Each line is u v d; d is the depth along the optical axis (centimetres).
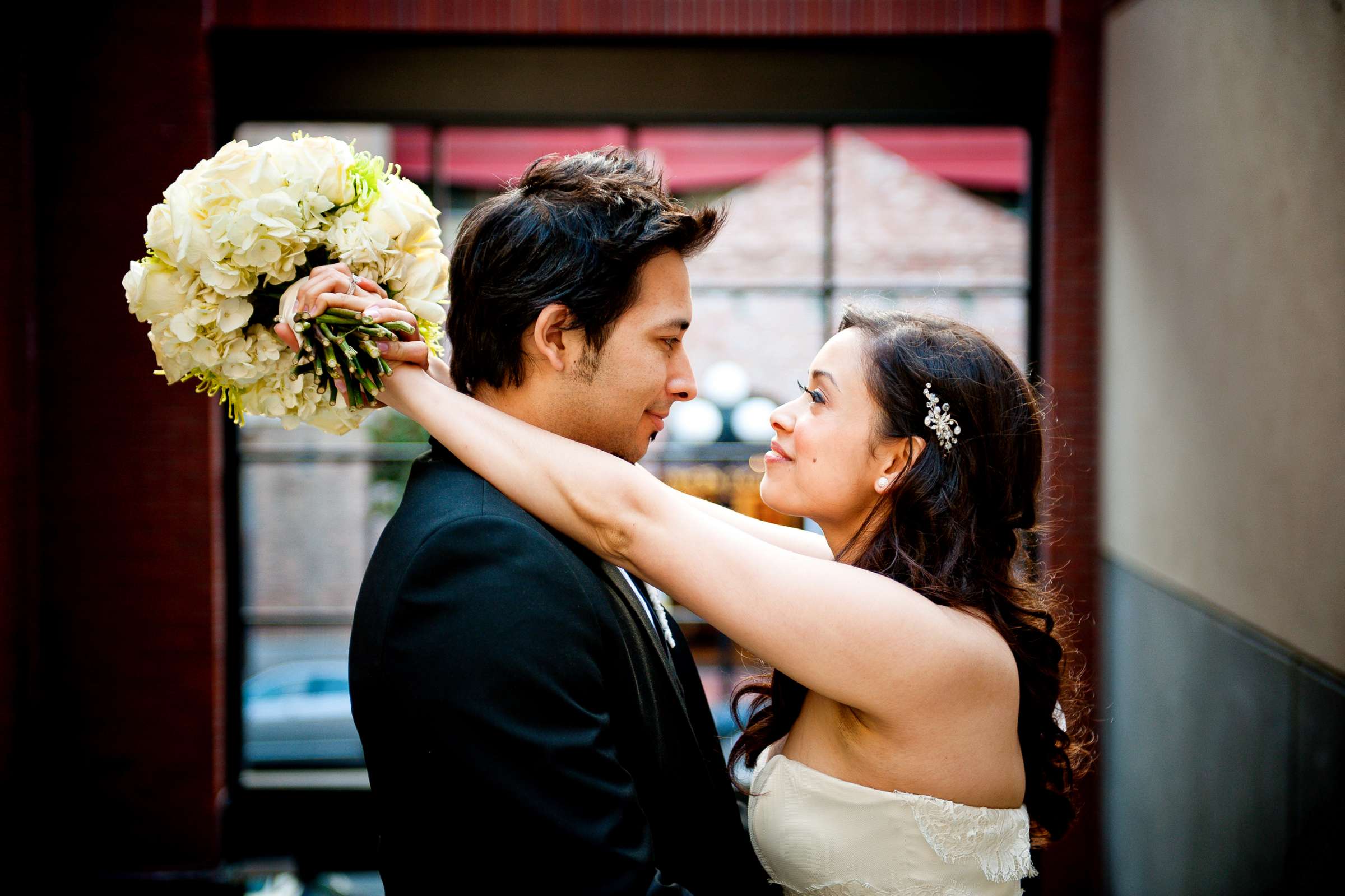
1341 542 243
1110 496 437
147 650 443
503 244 143
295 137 146
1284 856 270
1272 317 283
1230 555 312
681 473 479
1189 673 344
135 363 438
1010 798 152
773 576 136
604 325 142
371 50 453
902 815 143
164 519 441
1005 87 457
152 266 141
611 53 457
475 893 124
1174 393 361
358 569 475
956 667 139
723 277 472
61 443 438
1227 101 313
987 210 466
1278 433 278
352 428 148
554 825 120
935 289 456
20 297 425
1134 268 403
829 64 459
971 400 152
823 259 471
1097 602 449
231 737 464
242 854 467
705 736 167
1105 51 438
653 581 140
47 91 430
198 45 433
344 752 473
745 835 156
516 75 456
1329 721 246
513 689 123
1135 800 401
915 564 147
